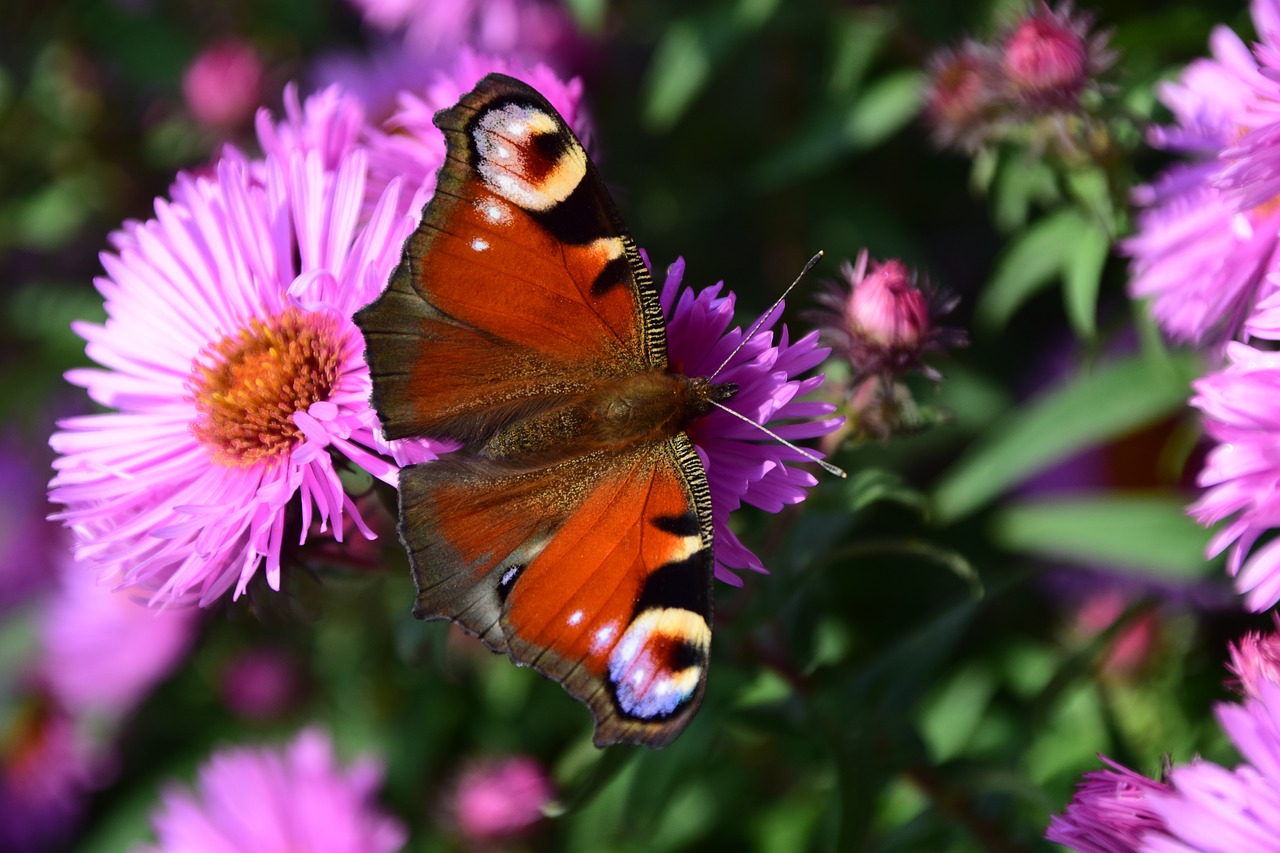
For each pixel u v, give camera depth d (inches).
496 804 21.9
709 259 23.5
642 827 19.3
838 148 21.5
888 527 21.8
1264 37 18.7
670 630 17.2
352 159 18.2
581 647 17.3
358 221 18.5
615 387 17.6
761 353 17.7
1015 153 19.9
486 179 17.5
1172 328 18.9
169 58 27.1
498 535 17.4
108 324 18.6
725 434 17.7
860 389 18.5
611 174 23.2
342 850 21.3
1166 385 19.8
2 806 27.3
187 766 25.7
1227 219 18.7
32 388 26.8
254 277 18.4
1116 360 21.3
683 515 17.3
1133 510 20.3
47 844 27.4
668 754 19.1
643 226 22.9
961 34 21.7
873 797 18.8
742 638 18.6
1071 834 17.1
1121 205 19.4
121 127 27.4
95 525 18.3
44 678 27.2
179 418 18.5
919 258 22.4
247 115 25.3
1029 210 21.5
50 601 26.9
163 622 25.5
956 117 19.8
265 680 24.2
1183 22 20.3
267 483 18.1
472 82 18.7
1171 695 20.4
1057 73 19.3
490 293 17.7
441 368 17.7
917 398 20.8
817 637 19.2
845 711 19.0
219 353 18.4
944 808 19.1
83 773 27.1
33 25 27.0
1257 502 17.2
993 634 21.5
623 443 17.5
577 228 17.6
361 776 21.6
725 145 24.8
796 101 23.5
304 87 25.4
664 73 22.0
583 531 17.4
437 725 23.0
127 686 25.5
